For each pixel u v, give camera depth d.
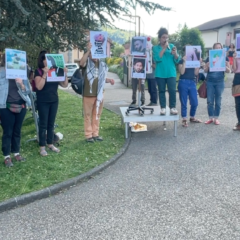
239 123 7.09
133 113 7.11
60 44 7.04
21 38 5.64
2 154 5.73
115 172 5.11
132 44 6.52
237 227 3.41
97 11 6.54
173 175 4.89
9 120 5.07
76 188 4.58
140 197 4.20
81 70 6.20
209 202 3.99
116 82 22.56
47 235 3.42
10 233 3.48
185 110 7.58
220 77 7.50
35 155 5.70
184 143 6.44
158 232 3.38
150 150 6.11
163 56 6.80
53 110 5.68
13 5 5.22
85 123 6.38
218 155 5.68
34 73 5.58
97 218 3.72
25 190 4.35
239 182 4.54
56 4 6.79
